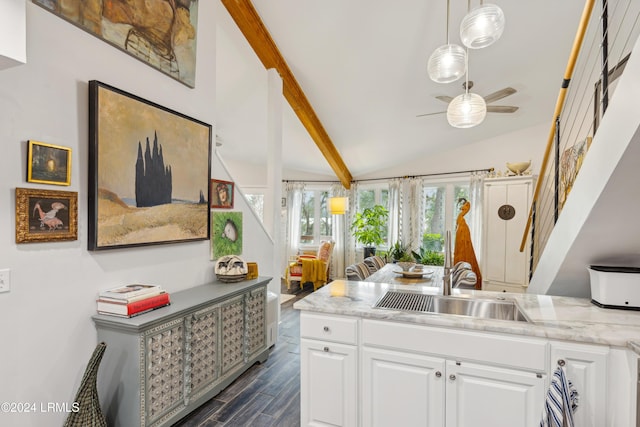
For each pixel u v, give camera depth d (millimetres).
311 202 7582
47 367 1693
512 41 3117
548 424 1213
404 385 1699
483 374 1560
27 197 1602
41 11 1668
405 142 5590
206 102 2828
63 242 1764
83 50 1863
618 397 1390
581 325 1543
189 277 2635
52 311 1716
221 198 2979
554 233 2191
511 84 3834
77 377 1819
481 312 2031
